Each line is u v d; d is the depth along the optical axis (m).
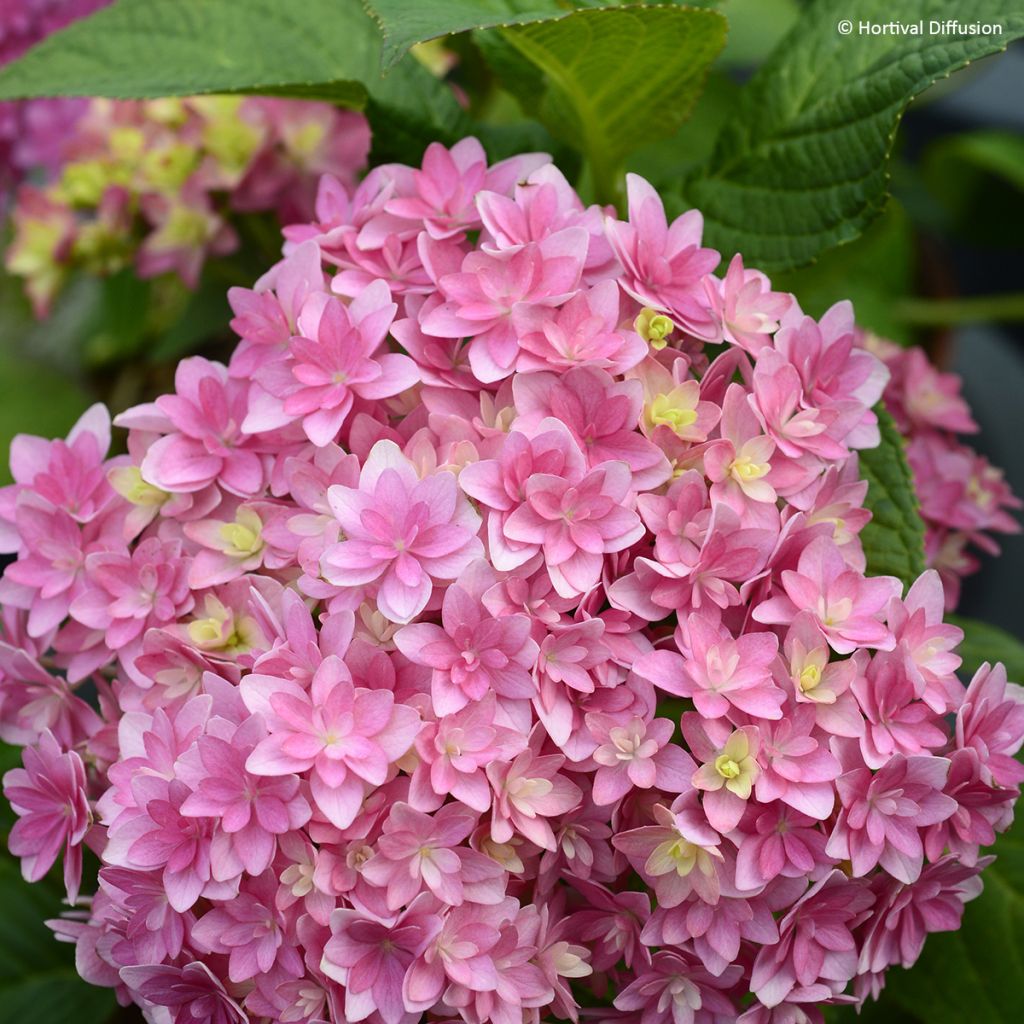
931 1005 0.69
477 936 0.60
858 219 0.68
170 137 0.79
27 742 0.66
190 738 0.61
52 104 0.88
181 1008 0.62
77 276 0.90
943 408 0.76
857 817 0.61
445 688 0.60
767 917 0.61
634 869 0.62
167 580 0.63
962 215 1.07
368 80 0.72
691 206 0.71
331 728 0.60
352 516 0.61
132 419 0.65
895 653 0.62
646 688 0.61
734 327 0.64
